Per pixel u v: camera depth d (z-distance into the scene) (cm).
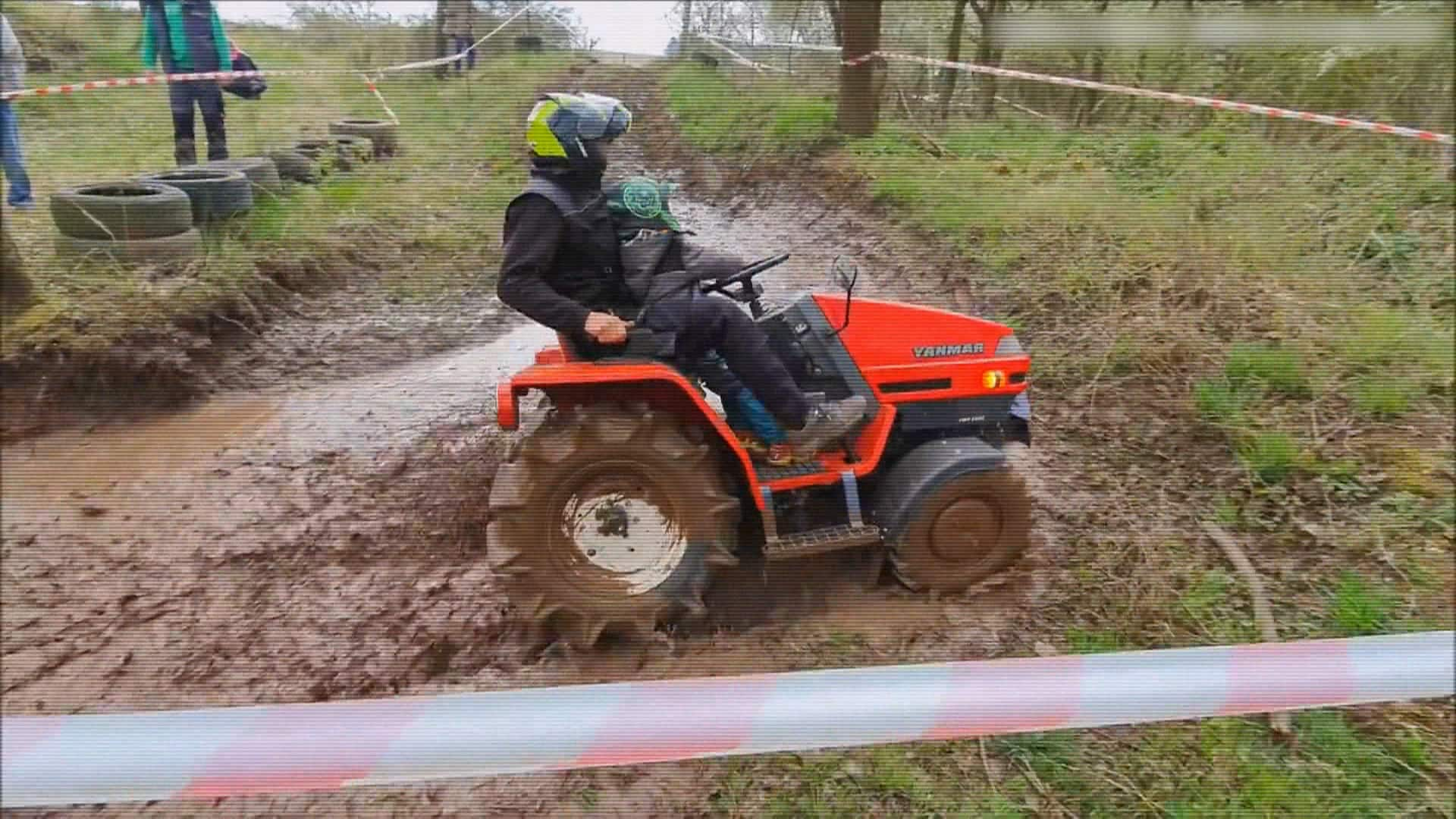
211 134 844
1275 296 557
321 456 466
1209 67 948
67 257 573
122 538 401
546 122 301
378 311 666
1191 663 161
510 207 308
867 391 344
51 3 1385
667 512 319
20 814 264
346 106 1423
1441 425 441
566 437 312
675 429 319
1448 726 285
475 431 489
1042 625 336
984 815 259
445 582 368
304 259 687
